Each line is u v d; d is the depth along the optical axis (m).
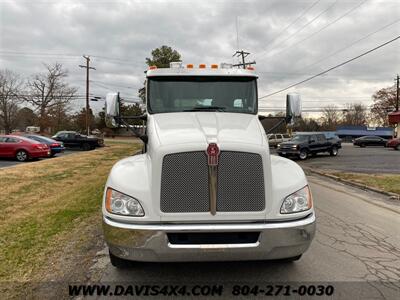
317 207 8.05
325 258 4.66
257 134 3.88
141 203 3.38
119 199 3.45
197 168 3.37
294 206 3.52
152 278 3.99
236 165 3.40
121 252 3.43
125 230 3.35
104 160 19.08
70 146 32.78
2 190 9.23
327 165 19.03
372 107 84.56
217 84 5.26
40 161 18.22
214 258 3.34
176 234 3.32
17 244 4.99
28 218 6.39
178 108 5.16
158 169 3.37
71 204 7.59
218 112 5.01
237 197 3.40
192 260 3.34
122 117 5.55
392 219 6.93
